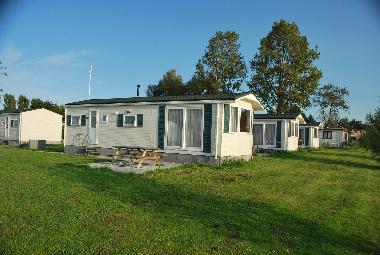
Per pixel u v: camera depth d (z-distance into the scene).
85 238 5.82
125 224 6.66
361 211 8.63
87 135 22.09
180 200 8.92
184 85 62.06
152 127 19.00
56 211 7.31
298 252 5.66
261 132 31.42
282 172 15.69
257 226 6.91
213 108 17.08
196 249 5.58
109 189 9.90
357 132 74.31
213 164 16.84
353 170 18.33
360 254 5.78
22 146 30.27
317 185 12.41
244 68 53.50
